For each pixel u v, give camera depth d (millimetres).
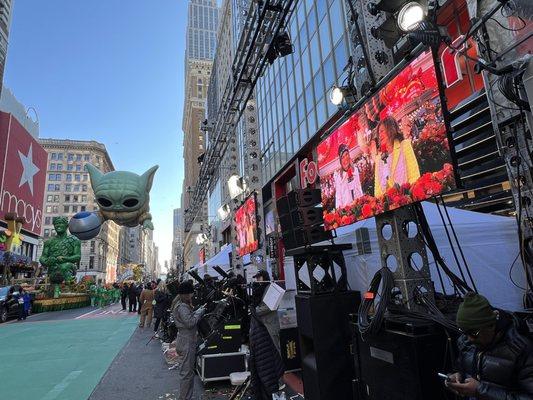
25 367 7934
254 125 11664
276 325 6215
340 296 4367
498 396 2023
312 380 4227
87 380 6730
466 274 4926
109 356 8922
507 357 2061
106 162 128000
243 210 12367
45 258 30766
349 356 4172
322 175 5316
